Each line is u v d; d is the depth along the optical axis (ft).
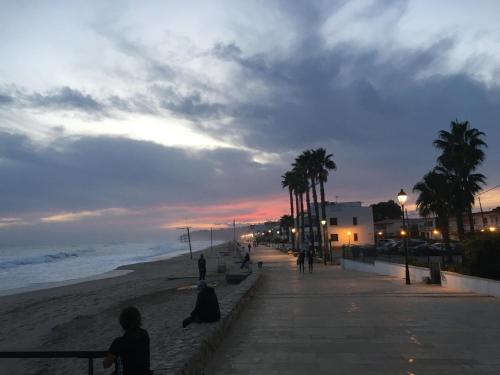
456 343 28.09
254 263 149.18
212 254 324.39
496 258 60.64
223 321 30.55
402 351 26.18
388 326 33.88
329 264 139.54
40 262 276.21
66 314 75.87
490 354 25.36
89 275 173.27
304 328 33.76
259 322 36.76
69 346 49.60
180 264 210.59
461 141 121.60
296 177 230.89
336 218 257.96
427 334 30.81
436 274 67.87
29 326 67.21
